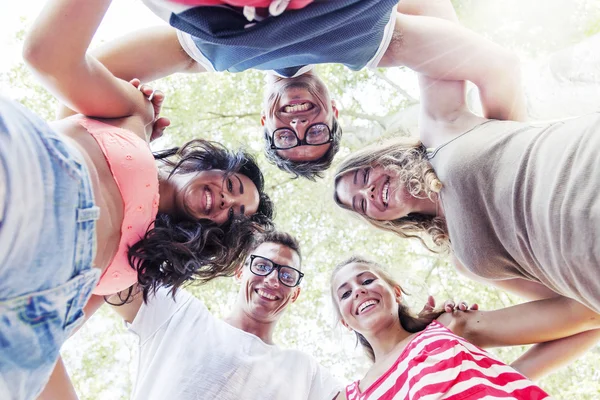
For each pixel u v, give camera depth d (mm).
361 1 1082
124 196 1062
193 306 2105
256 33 1032
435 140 1695
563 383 3047
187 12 1011
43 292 749
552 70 1739
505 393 1484
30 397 804
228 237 1387
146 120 1296
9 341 707
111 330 3338
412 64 1593
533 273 1346
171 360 1904
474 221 1423
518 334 1803
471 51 1574
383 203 1854
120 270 1153
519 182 1250
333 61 1447
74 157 849
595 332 1775
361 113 3105
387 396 1724
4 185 652
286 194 3223
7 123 707
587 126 1138
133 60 1455
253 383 1896
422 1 1705
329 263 3244
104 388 3289
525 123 1402
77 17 998
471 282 3254
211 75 3201
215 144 1472
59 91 1094
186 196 1319
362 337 2230
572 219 1061
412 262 3229
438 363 1605
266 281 2129
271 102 1869
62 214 768
